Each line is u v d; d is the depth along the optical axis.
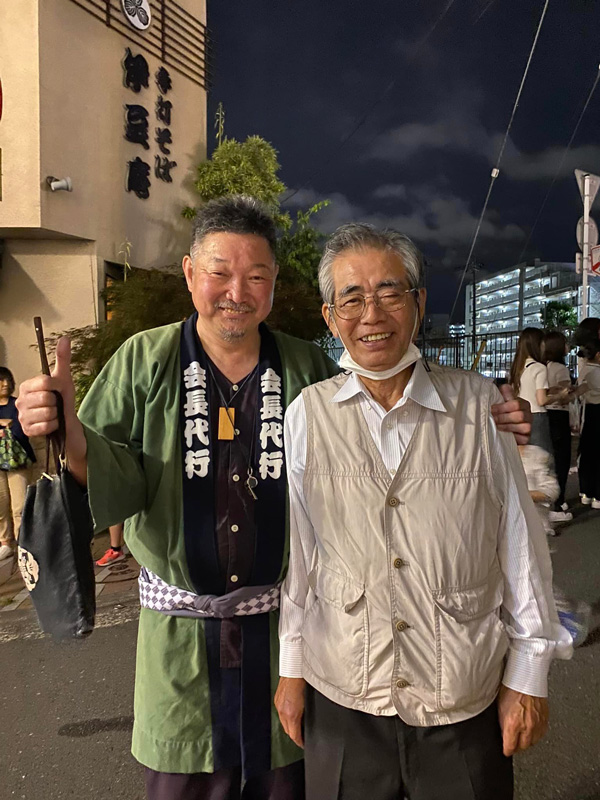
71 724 2.81
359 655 1.30
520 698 1.33
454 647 1.27
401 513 1.30
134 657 3.43
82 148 6.35
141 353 1.59
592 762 2.38
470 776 1.27
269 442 1.58
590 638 3.32
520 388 5.23
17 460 5.42
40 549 1.26
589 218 9.38
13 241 6.36
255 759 1.54
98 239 6.55
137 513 1.54
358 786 1.31
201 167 8.24
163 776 1.53
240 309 1.52
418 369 1.38
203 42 8.38
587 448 5.83
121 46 6.93
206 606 1.52
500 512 1.37
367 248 1.35
